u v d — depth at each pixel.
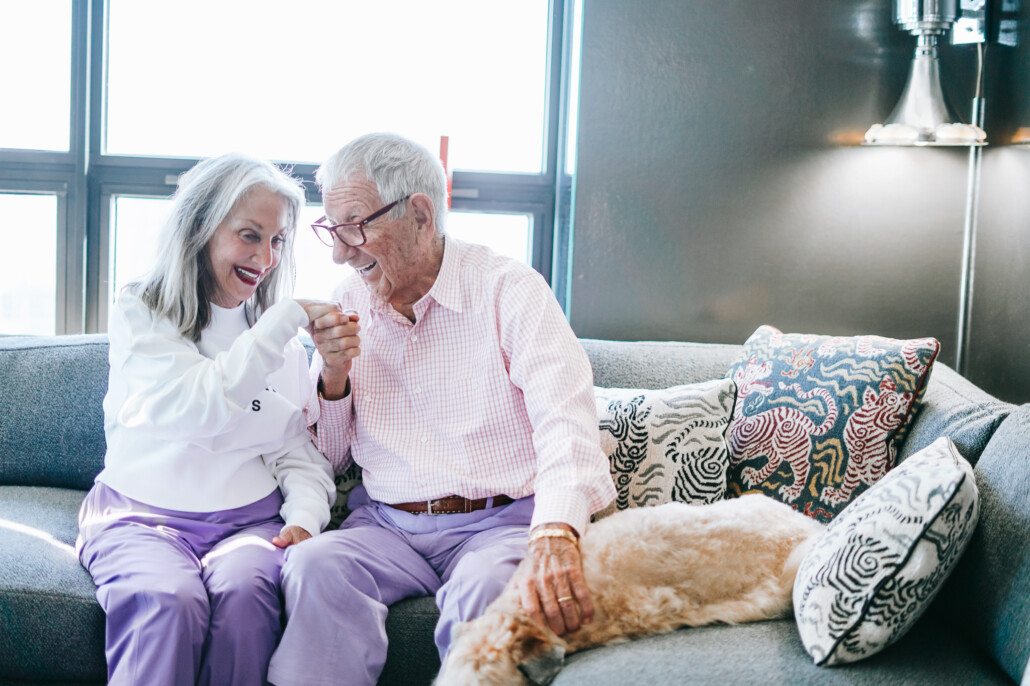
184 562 1.57
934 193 2.42
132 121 2.60
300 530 1.68
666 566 1.39
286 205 1.75
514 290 1.66
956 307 2.44
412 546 1.69
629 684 1.19
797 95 2.41
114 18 2.56
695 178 2.42
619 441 1.82
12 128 2.57
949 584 1.44
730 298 2.44
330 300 1.75
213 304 1.76
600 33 2.39
